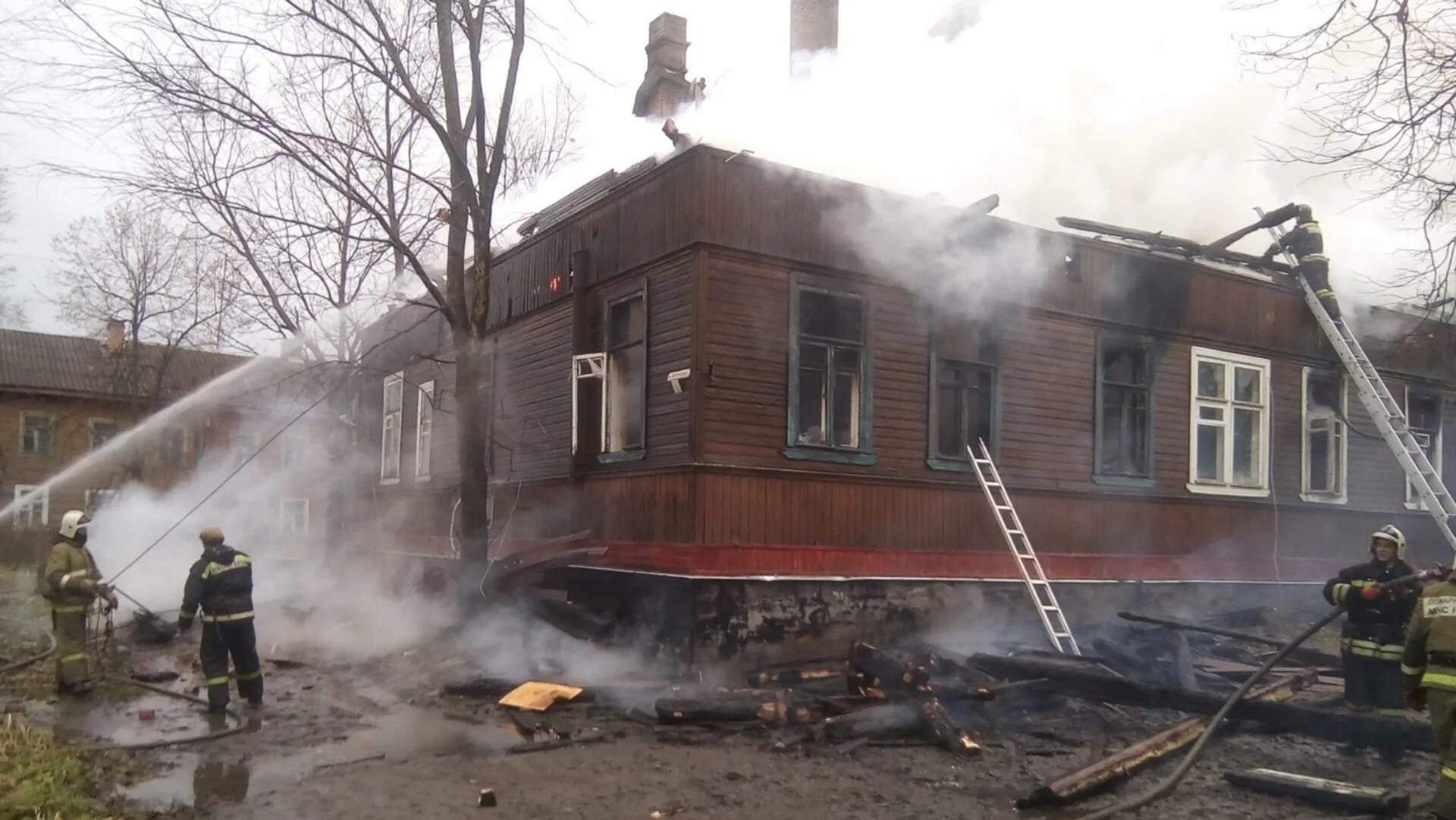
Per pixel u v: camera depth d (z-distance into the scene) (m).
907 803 6.17
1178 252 13.77
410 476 17.12
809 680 9.33
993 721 8.38
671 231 10.30
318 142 12.48
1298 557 14.64
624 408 11.27
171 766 6.86
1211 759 7.34
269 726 8.11
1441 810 5.02
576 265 11.87
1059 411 12.41
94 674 9.97
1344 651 8.06
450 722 8.31
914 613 10.77
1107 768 6.57
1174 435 13.45
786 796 6.27
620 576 10.55
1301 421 14.93
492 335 14.52
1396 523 16.00
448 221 12.77
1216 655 11.05
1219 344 14.02
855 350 10.91
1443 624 5.32
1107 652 10.37
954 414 11.66
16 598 18.31
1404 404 16.42
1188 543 13.48
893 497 10.94
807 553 10.16
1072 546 12.34
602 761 7.08
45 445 35.03
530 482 12.95
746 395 10.02
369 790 6.27
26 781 5.94
